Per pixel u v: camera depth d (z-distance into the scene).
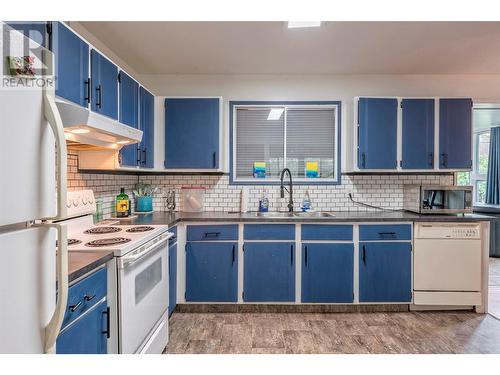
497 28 2.39
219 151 3.16
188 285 2.87
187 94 3.43
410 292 2.84
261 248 2.86
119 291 1.52
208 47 2.73
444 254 2.83
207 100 3.14
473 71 3.32
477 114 4.64
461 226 2.83
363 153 3.09
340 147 3.39
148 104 2.95
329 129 3.47
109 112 2.15
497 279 3.83
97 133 1.83
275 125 3.49
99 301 1.44
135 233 1.97
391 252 2.84
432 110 3.09
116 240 1.72
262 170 3.47
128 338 1.58
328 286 2.85
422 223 2.83
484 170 6.10
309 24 2.31
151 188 3.35
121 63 3.01
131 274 1.63
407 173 3.40
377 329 2.54
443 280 2.83
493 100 3.40
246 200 3.35
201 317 2.78
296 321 2.70
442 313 2.85
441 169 3.10
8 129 0.69
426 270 2.84
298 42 2.63
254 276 2.87
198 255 2.87
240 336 2.43
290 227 2.86
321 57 2.95
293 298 2.86
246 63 3.10
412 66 3.18
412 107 3.09
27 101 0.75
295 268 2.86
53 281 0.85
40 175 0.80
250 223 2.86
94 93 1.95
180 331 2.51
